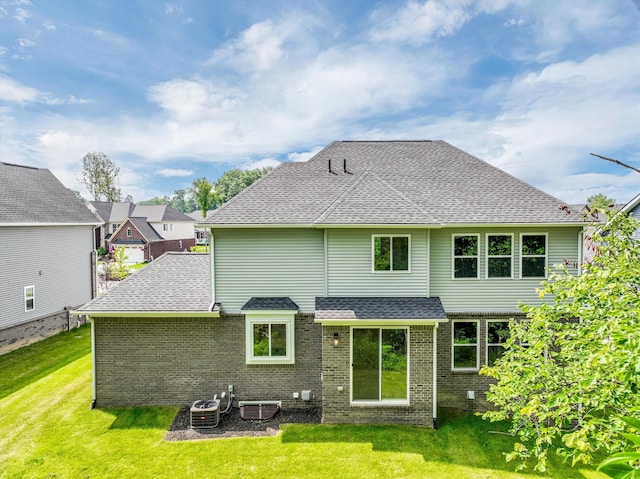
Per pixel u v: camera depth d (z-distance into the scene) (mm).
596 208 8266
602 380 5172
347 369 10656
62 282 21078
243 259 11883
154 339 11703
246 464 8703
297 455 9062
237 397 11828
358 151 15383
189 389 11812
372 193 12328
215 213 11977
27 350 17281
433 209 12172
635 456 2246
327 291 11688
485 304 11938
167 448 9359
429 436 10023
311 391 11859
